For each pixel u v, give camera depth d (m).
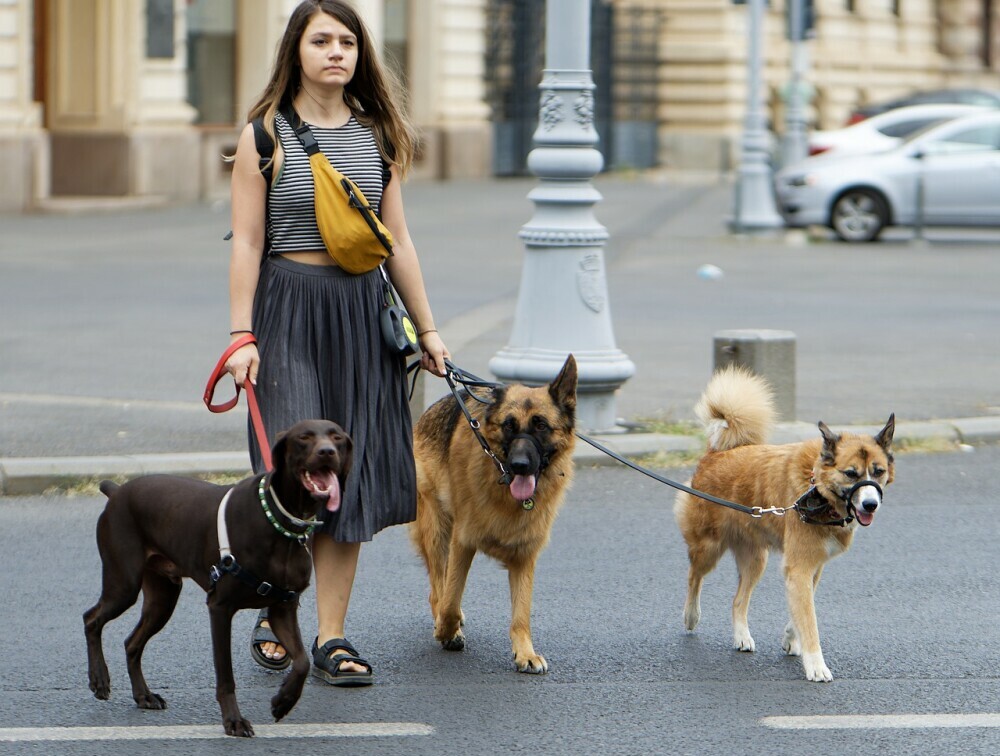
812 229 36.50
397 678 8.74
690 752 7.53
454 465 9.06
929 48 74.75
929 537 12.09
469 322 21.67
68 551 11.30
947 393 17.22
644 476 14.05
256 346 8.50
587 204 14.91
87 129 38.81
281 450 7.28
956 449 15.23
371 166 8.66
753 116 34.97
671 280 27.27
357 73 8.72
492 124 54.19
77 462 13.17
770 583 11.10
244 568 7.34
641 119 59.53
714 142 58.91
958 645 9.45
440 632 9.23
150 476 7.97
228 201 41.22
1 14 35.03
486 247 31.88
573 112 14.84
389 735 7.73
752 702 8.36
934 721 8.05
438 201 43.03
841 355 19.66
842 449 8.64
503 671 8.91
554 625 9.88
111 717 7.96
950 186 33.59
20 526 11.98
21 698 8.24
